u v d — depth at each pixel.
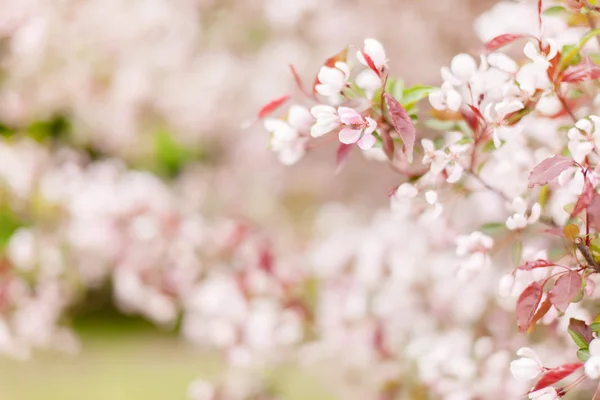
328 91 1.83
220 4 3.60
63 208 3.15
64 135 3.99
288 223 4.33
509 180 1.96
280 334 2.47
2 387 4.52
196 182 4.66
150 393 4.42
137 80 3.60
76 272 3.23
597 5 1.87
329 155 4.10
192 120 3.98
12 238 2.92
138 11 3.41
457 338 2.17
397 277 2.30
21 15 2.98
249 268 2.59
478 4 3.11
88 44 3.34
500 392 2.07
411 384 2.25
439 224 2.09
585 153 1.79
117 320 6.56
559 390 1.79
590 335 1.79
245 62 3.69
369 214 3.78
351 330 2.49
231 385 2.63
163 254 2.86
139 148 4.64
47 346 3.15
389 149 1.84
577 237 1.79
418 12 3.29
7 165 3.19
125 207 2.86
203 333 2.85
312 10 3.34
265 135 4.11
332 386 2.84
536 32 1.98
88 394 4.46
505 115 1.83
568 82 1.83
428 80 3.47
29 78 3.45
